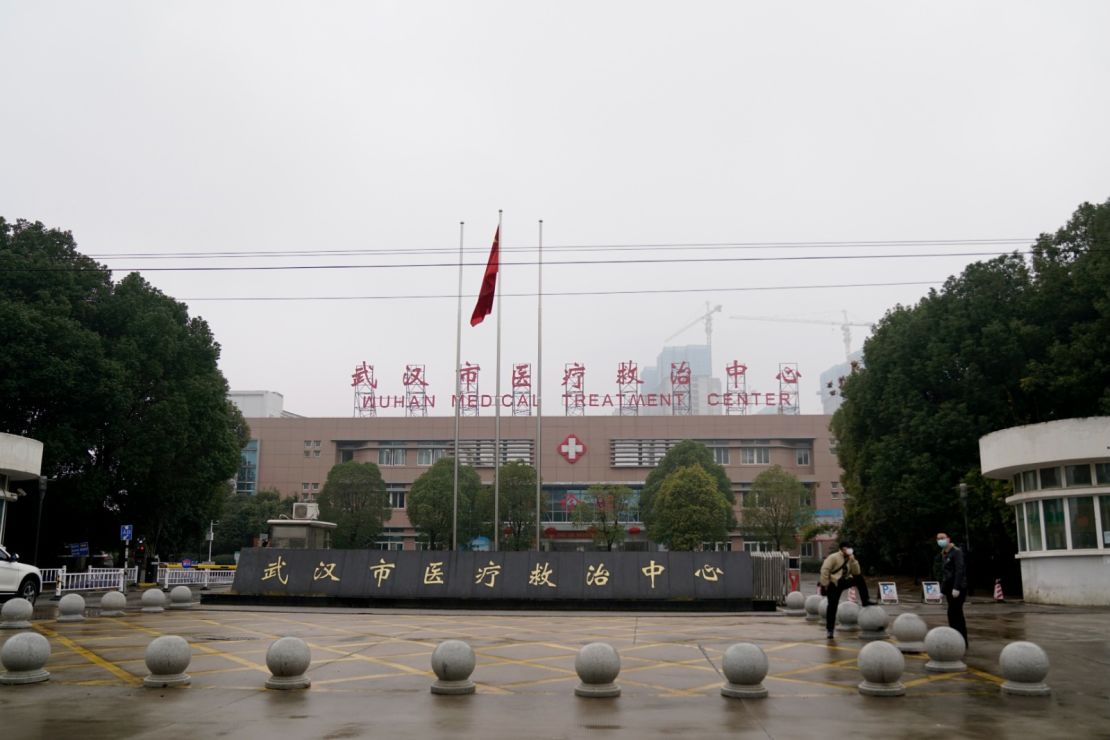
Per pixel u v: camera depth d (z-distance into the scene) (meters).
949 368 35.94
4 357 32.19
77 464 35.88
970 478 33.16
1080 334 31.61
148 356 37.56
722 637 15.82
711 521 57.62
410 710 8.87
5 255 34.38
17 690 10.01
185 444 37.59
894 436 37.72
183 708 8.94
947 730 7.86
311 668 11.83
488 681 10.79
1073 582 23.70
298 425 91.31
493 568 23.33
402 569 23.61
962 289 37.22
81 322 36.34
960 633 12.76
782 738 7.56
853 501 45.47
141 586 37.62
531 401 90.81
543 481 87.56
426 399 92.12
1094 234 32.09
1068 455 23.53
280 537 28.86
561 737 7.60
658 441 88.19
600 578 22.92
